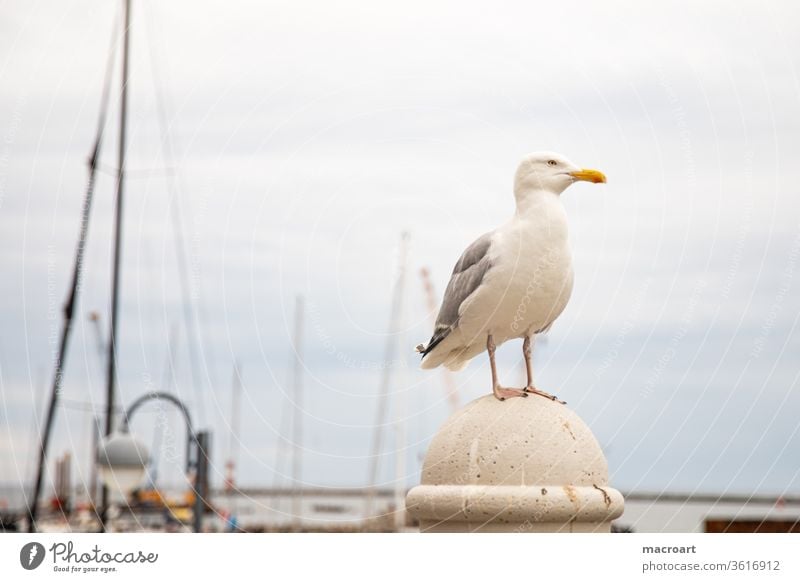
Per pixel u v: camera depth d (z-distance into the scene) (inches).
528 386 397.4
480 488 350.6
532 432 356.5
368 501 831.1
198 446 632.4
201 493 632.4
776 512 598.5
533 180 399.2
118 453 626.8
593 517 354.6
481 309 400.2
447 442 362.0
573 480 354.0
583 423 364.8
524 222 397.4
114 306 681.0
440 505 354.3
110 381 675.4
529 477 351.9
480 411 365.7
